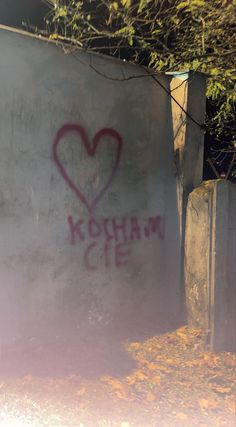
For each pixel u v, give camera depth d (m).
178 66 3.30
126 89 3.04
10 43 2.48
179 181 3.23
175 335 3.02
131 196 3.12
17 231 2.57
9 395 2.19
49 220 2.71
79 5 3.03
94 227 2.93
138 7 3.14
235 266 2.93
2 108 2.47
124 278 3.11
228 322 2.90
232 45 3.07
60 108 2.72
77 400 2.19
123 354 2.71
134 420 2.08
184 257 3.20
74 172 2.81
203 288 3.03
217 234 2.85
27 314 2.64
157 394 2.30
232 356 2.78
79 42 2.82
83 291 2.90
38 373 2.40
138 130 3.13
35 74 2.59
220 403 2.27
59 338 2.79
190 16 3.13
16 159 2.54
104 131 2.95
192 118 3.21
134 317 3.20
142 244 3.20
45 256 2.70
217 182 2.86
